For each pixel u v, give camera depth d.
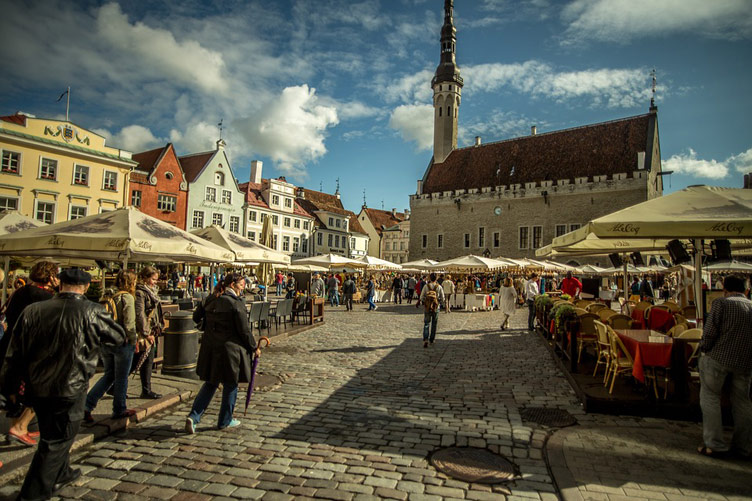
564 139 50.66
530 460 4.57
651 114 46.44
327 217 63.19
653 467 4.38
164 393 6.52
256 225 49.69
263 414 5.96
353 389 7.34
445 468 4.35
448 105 59.91
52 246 7.19
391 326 16.53
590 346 9.96
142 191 37.62
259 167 53.38
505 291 15.73
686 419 5.83
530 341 12.90
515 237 49.19
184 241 8.06
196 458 4.52
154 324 6.31
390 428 5.48
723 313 4.66
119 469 4.26
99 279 17.27
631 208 6.53
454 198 53.59
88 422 5.21
